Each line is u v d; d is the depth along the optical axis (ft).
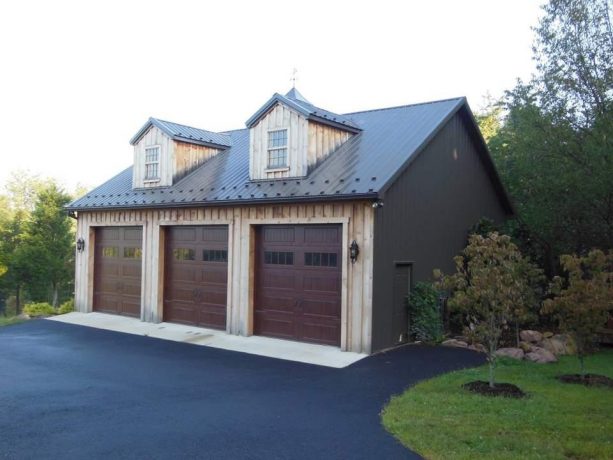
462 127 46.83
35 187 158.10
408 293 39.34
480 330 26.07
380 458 17.70
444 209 43.65
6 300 135.54
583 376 28.40
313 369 31.55
